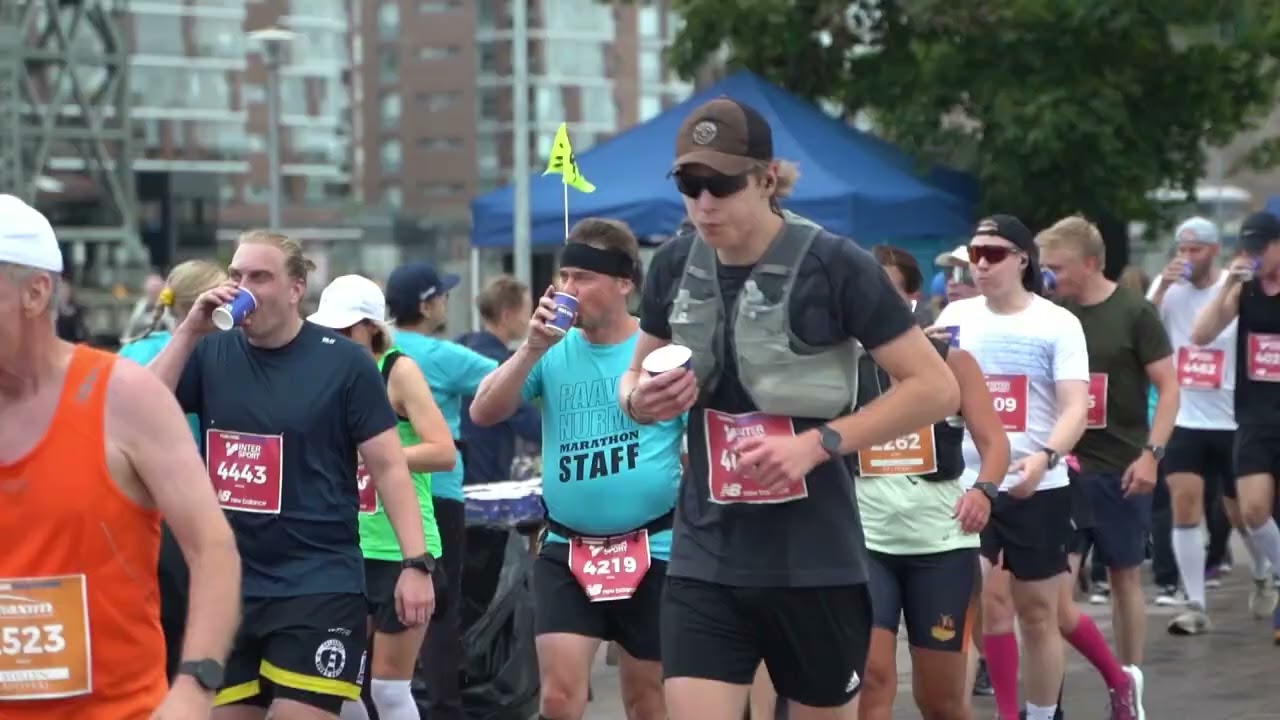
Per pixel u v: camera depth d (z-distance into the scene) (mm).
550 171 8086
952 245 18453
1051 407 8703
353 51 72688
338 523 6598
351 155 72375
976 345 8766
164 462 4348
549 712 7391
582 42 69000
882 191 16859
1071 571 9312
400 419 8133
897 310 5320
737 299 5387
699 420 5578
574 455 7387
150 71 62219
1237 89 20109
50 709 4367
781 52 20156
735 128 5238
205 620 4363
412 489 6797
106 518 4328
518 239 17469
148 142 62094
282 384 6598
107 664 4375
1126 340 9836
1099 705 10414
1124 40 19250
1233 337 13094
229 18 64625
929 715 7953
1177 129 20141
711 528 5535
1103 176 19062
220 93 64312
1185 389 13133
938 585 7715
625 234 7441
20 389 4305
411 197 72000
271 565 6535
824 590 5477
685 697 5551
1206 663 11727
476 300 12789
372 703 8109
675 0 20359
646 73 70562
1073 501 9086
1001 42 19125
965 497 7461
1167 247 22922
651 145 17703
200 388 6691
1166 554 14445
